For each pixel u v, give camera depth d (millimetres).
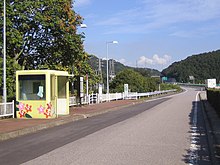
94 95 41562
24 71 22188
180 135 14469
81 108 31969
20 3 26875
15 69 27031
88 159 9586
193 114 25594
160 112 27750
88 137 14141
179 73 169500
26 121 20094
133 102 44062
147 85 79625
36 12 27328
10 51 28922
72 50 30484
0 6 26312
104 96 45156
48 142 13016
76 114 25156
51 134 15484
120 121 20875
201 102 43094
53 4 28078
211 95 33594
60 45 30156
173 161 9328
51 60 31391
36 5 26984
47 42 30266
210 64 155875
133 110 31250
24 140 13773
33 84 22141
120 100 50469
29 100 22109
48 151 10992
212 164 9008
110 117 24203
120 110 31734
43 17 27547
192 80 159250
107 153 10453
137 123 19375
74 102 33625
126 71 74125
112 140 13133
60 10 28344
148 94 65188
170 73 177375
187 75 163750
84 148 11414
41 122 19422
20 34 27109
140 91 72812
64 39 29328
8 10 26188
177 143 12375
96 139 13484
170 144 12156
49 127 18531
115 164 8930
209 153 10516
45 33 29562
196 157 9898
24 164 9070
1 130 15688
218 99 23641
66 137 14344
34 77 22078
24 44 29234
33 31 29328
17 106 22281
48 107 21906
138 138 13594
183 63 172375
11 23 26219
